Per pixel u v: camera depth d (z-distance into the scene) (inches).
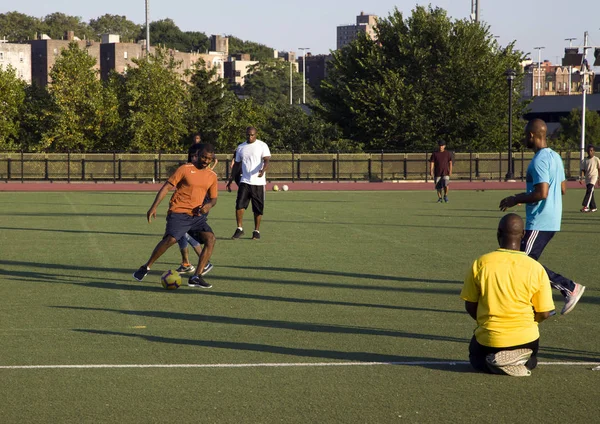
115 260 476.4
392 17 2058.3
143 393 218.1
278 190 1306.6
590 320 315.6
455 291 378.9
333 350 267.0
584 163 863.7
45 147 1811.0
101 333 289.1
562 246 548.7
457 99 1958.7
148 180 1631.4
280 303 349.1
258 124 1964.8
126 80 1948.8
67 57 1850.4
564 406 208.7
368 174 1691.7
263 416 199.9
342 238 597.0
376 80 2021.4
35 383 226.5
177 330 295.4
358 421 196.7
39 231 644.1
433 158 1023.6
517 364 229.3
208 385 226.1
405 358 257.3
